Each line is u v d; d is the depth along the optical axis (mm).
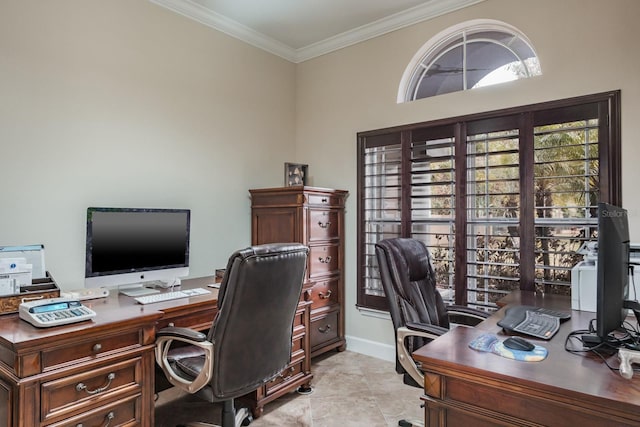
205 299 2061
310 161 3674
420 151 2967
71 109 2252
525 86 2523
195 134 2895
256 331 1729
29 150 2096
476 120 2707
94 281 2025
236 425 1942
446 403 1177
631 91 2176
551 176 2410
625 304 1434
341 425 2188
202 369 1658
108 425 1595
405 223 3016
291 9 2922
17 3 2053
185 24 2838
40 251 1950
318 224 3096
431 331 1696
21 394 1366
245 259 1586
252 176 3328
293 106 3754
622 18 2205
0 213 2002
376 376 2842
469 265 2711
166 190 2709
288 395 2541
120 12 2471
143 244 2242
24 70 2076
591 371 1095
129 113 2512
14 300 1688
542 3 2463
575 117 2336
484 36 2807
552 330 1499
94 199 2346
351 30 3273
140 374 1708
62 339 1451
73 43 2260
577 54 2338
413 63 3064
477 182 2695
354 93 3373
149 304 1933
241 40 3246
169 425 2219
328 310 3182
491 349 1266
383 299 3160
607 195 2227
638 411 888
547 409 1013
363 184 3283
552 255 2410
